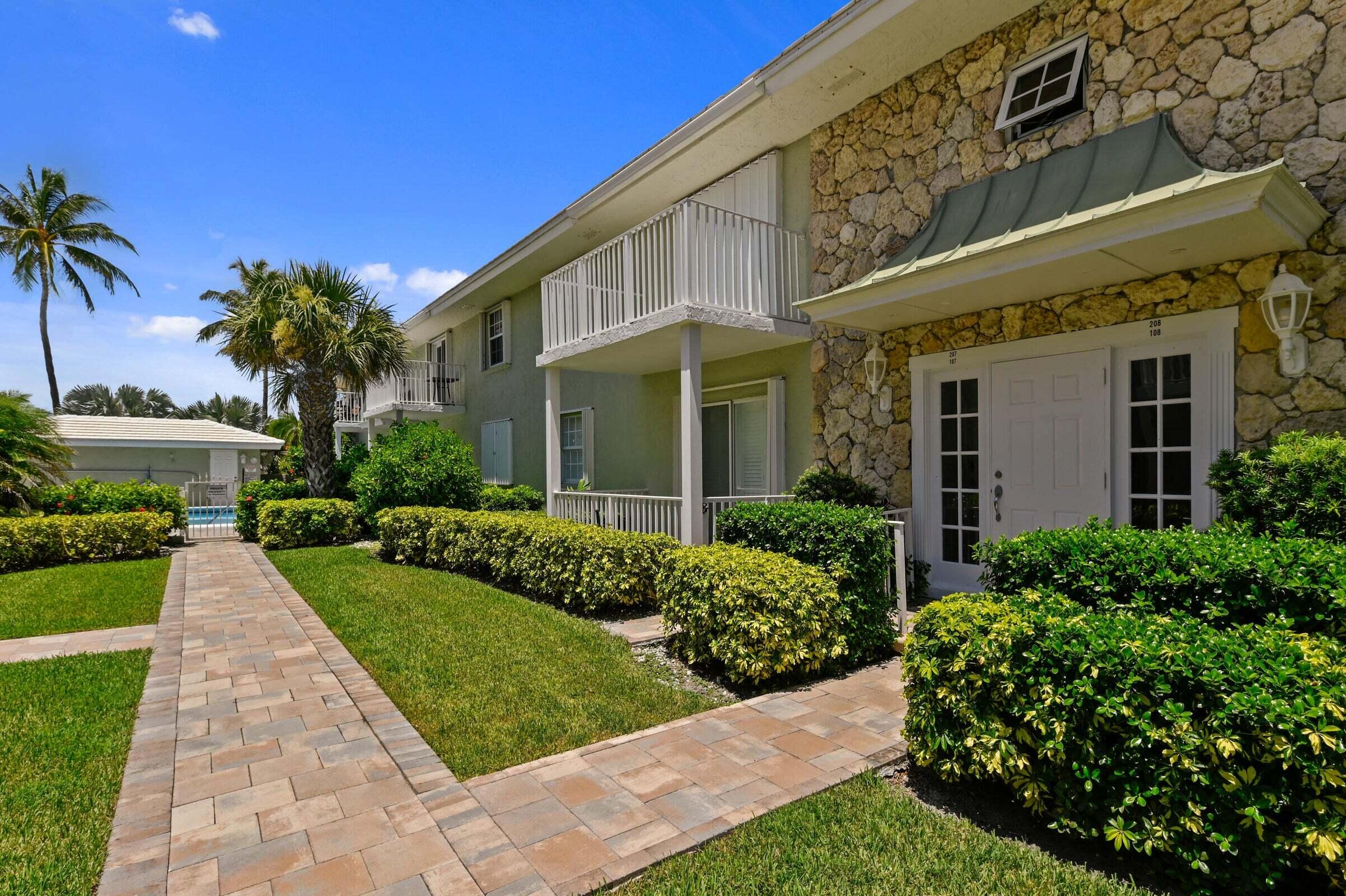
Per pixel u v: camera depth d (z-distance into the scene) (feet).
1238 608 10.29
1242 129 16.01
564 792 10.12
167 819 9.59
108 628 21.34
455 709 13.78
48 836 9.20
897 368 23.72
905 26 21.08
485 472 55.83
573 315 32.07
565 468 45.29
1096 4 18.76
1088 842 8.80
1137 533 12.48
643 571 21.62
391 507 38.60
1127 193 16.17
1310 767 6.63
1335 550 10.32
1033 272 16.97
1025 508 20.25
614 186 33.71
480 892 7.79
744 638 14.70
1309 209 14.20
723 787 10.23
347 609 23.09
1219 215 13.16
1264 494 13.42
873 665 16.67
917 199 23.35
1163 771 7.51
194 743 12.26
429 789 10.36
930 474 22.79
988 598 10.91
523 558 24.89
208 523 56.65
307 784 10.61
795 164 28.40
